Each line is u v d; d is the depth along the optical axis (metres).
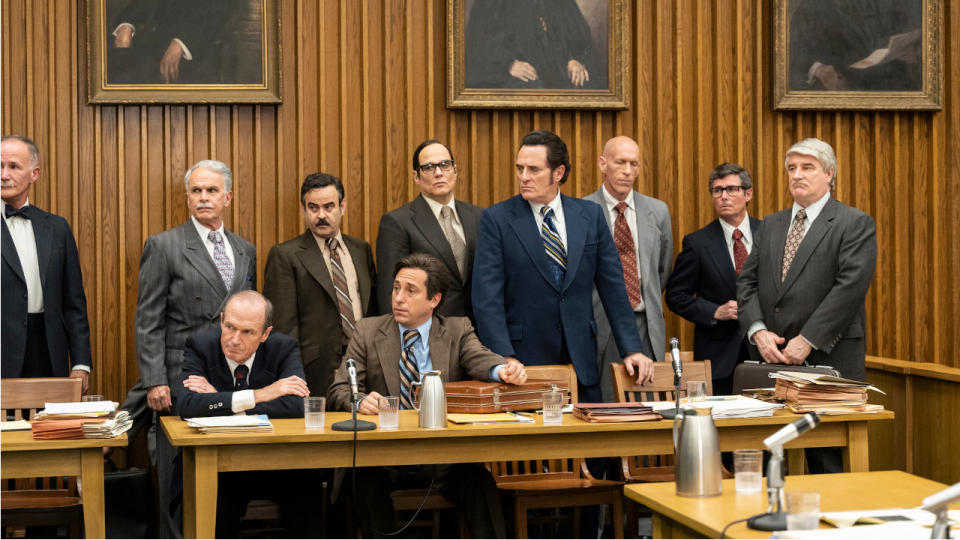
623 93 6.21
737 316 5.25
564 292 4.45
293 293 5.05
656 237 5.46
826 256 4.63
